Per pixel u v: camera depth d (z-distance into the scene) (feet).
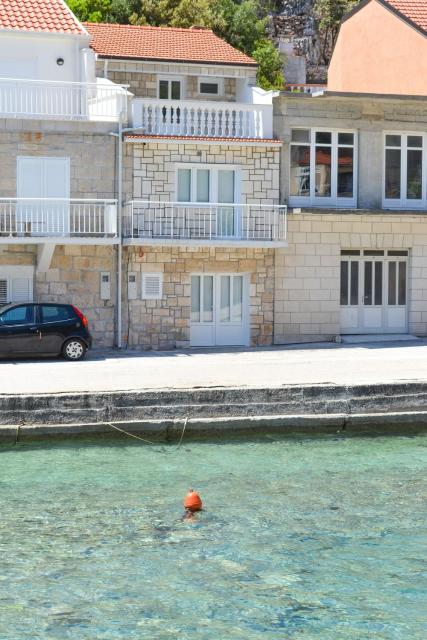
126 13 200.03
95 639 41.32
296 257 115.96
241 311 115.65
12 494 60.08
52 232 106.52
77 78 119.96
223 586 46.52
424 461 68.49
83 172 109.81
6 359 100.22
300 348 112.16
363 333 119.34
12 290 107.86
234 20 211.20
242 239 113.19
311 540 52.47
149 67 127.75
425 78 128.26
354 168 118.01
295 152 116.16
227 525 54.80
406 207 119.65
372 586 46.55
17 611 43.83
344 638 41.45
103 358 102.22
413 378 80.59
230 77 131.95
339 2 238.48
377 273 119.44
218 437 73.56
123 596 45.42
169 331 112.47
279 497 59.98
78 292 109.60
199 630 42.14
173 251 112.06
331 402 75.97
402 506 58.23
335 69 150.61
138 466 66.59
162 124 112.78
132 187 111.04
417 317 120.26
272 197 115.24
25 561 49.44
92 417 71.97
